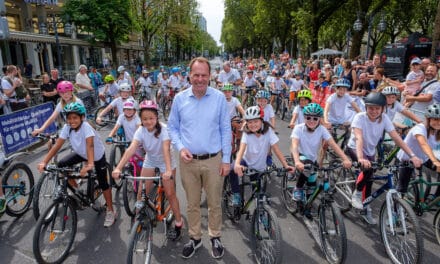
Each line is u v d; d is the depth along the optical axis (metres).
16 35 14.84
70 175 3.42
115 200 4.66
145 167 3.69
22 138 6.96
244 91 11.43
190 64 2.99
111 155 4.98
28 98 9.18
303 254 3.36
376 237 3.66
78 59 26.50
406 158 3.80
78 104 3.57
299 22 23.20
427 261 3.18
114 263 3.23
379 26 17.33
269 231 3.04
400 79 14.48
